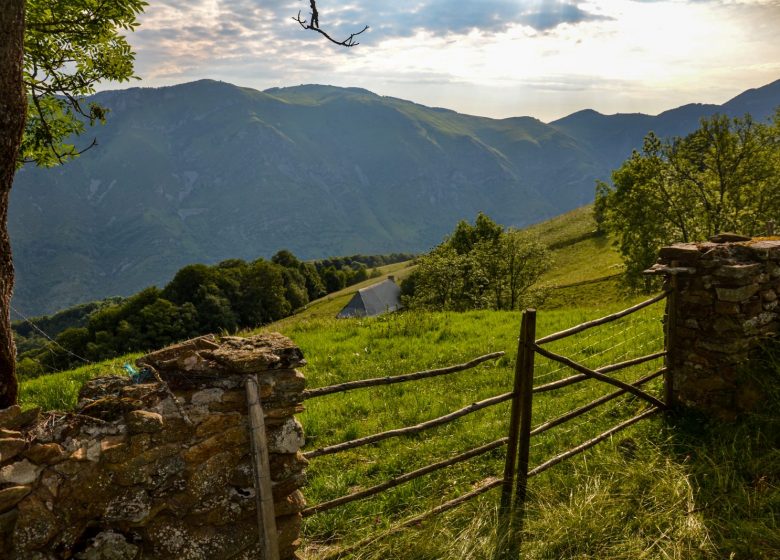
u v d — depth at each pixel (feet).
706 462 19.39
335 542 16.72
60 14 27.78
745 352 22.44
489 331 45.65
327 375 34.01
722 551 15.14
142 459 10.58
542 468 19.20
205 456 11.44
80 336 212.64
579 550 15.39
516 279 157.58
